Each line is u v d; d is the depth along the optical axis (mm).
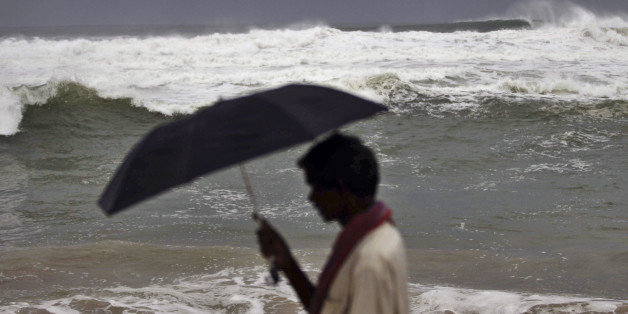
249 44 39750
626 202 11742
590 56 35594
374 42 40250
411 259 8344
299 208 11766
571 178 13609
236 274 7609
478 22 73312
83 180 14570
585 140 17234
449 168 14797
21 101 20781
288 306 6367
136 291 6914
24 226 11008
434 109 21578
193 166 2348
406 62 33781
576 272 7723
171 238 10016
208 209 11758
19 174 15109
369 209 2545
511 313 6082
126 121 21125
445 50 37188
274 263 2871
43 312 6207
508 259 8273
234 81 28062
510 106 21516
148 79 27844
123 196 2416
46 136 18969
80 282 7391
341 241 2500
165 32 108188
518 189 12836
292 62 34781
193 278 7500
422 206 11680
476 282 7410
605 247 8984
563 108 20984
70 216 11594
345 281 2445
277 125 2436
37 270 7746
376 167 2633
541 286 7234
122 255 8375
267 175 14227
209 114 2523
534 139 17438
